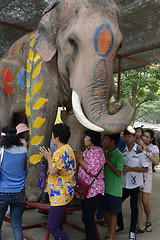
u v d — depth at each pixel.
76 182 2.95
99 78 2.89
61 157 2.58
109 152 3.37
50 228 2.65
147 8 4.83
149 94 15.34
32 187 3.31
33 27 5.84
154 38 6.11
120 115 2.62
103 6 3.12
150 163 3.85
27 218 4.04
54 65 3.47
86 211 2.90
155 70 13.66
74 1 3.23
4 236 3.38
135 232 3.68
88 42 2.96
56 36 3.37
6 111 4.75
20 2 4.81
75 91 3.04
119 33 3.06
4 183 2.73
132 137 3.64
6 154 2.76
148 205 3.82
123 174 3.60
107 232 3.67
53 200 2.63
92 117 2.78
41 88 3.44
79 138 3.75
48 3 4.84
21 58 4.12
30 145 3.47
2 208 2.75
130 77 13.85
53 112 3.50
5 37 6.38
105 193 3.22
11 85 4.41
